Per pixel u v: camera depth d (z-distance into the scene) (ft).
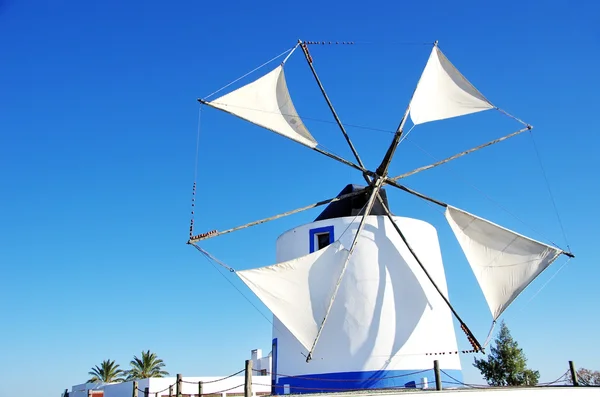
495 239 71.97
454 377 69.67
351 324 68.03
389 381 65.41
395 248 72.13
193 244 59.47
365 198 78.33
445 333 71.26
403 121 69.31
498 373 131.34
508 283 71.41
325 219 75.77
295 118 70.79
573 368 68.39
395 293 69.77
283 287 65.67
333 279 66.95
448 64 74.08
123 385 151.84
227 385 145.79
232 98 65.72
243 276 63.62
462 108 76.23
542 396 60.13
